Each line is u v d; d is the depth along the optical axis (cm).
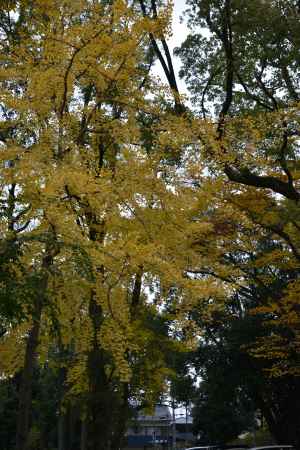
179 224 697
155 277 676
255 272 1447
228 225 1022
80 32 681
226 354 2011
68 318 725
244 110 1410
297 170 1292
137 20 716
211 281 626
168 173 708
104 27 685
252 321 1908
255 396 2200
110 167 727
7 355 782
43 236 566
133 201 674
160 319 947
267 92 1380
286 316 1227
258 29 1234
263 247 1487
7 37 774
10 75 687
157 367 1051
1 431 2466
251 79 1417
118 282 625
